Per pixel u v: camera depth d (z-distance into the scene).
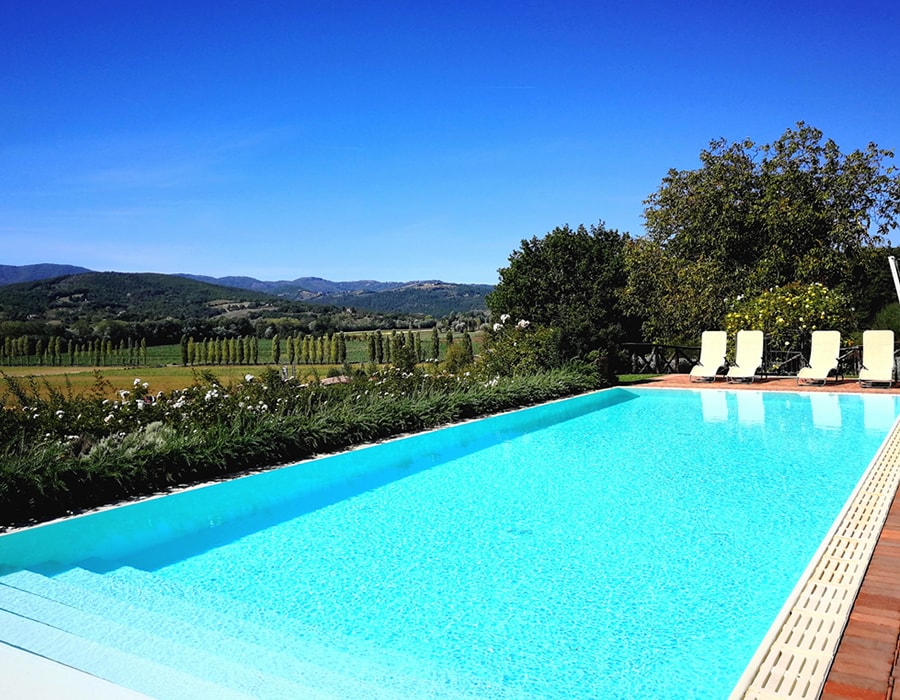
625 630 3.43
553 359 14.24
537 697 2.76
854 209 18.77
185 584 4.21
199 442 6.69
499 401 11.23
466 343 16.17
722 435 9.11
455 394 10.76
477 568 4.41
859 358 14.90
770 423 9.95
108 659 2.97
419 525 5.41
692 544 4.75
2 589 3.99
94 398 7.87
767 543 4.72
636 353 18.22
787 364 15.31
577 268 22.77
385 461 7.83
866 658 2.69
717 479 6.63
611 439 9.05
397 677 2.91
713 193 19.80
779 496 5.93
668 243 21.17
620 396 13.42
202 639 3.26
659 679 2.92
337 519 5.63
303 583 4.21
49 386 7.75
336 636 3.39
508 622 3.56
